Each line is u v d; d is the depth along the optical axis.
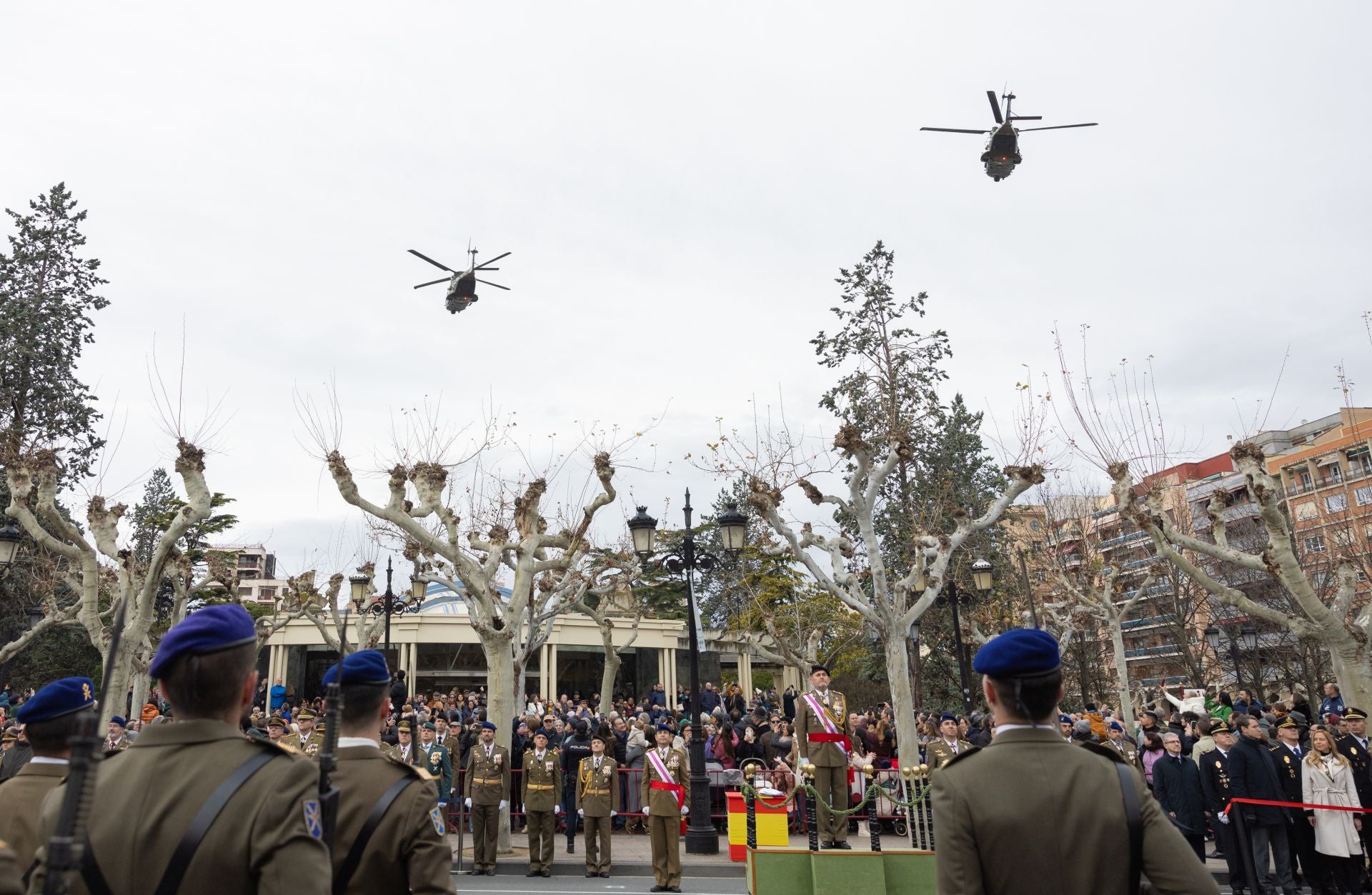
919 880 9.72
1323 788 10.96
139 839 2.28
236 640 2.61
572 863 14.20
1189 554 36.56
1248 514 42.44
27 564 28.83
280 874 2.26
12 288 32.41
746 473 23.12
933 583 16.22
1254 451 15.42
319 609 28.80
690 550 15.89
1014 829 2.73
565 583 23.67
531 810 13.34
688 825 15.77
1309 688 35.56
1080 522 34.94
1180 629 36.72
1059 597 36.16
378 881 3.27
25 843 3.30
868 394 34.03
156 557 15.37
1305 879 12.02
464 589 24.28
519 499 16.56
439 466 16.34
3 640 30.05
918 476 35.31
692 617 15.70
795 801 14.77
